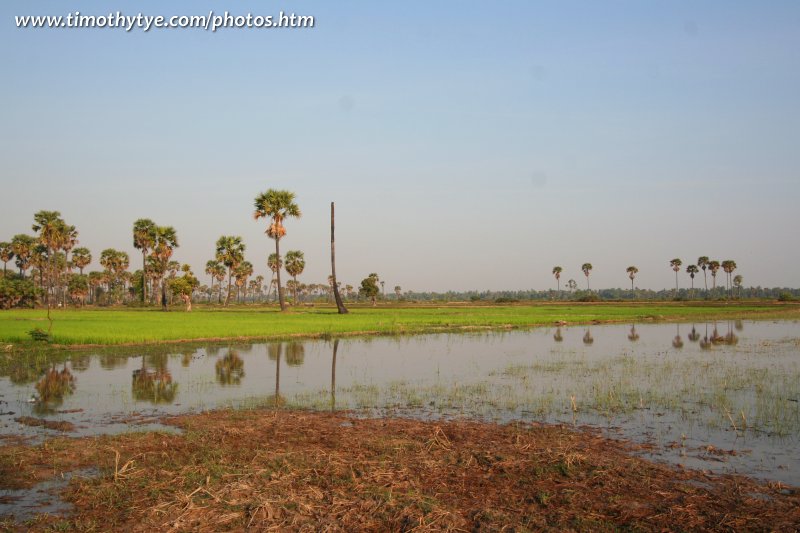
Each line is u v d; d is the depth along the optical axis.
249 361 25.84
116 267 121.50
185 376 21.58
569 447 11.66
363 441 12.25
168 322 45.72
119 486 9.48
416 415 15.10
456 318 55.78
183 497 8.95
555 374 21.92
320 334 38.69
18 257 108.19
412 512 8.44
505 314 65.50
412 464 10.69
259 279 185.62
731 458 11.06
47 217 85.56
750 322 55.53
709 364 24.33
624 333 42.59
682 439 12.46
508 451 11.47
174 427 13.76
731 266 159.38
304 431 13.16
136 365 24.36
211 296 176.38
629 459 10.91
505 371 22.83
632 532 7.86
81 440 12.27
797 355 27.59
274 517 8.38
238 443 12.14
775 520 8.15
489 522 8.14
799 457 11.15
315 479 9.88
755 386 18.80
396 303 142.75
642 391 18.00
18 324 42.22
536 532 7.87
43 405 16.30
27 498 9.15
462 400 16.98
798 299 122.44
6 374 21.84
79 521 8.23
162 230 88.88
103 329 37.09
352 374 22.22
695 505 8.70
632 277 172.75
